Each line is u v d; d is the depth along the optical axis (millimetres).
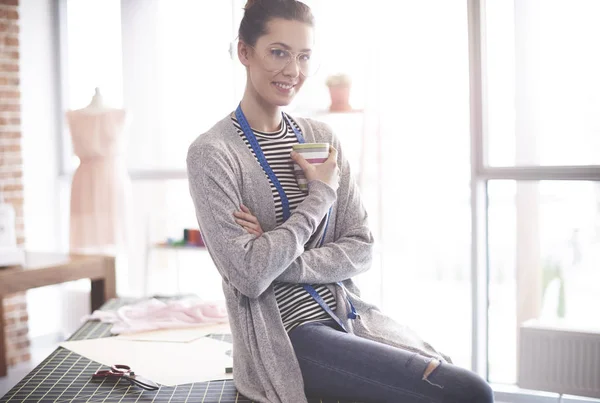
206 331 2688
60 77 5180
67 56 5168
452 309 4387
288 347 1849
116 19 4949
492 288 3898
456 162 3969
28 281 3609
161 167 4840
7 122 4730
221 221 1853
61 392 2031
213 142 1925
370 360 1753
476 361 3859
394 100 3975
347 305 1980
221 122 2010
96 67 5047
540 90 3697
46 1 5082
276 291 1926
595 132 3605
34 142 5043
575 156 3652
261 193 1932
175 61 4754
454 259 4230
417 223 4043
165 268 4879
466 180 3992
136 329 2688
